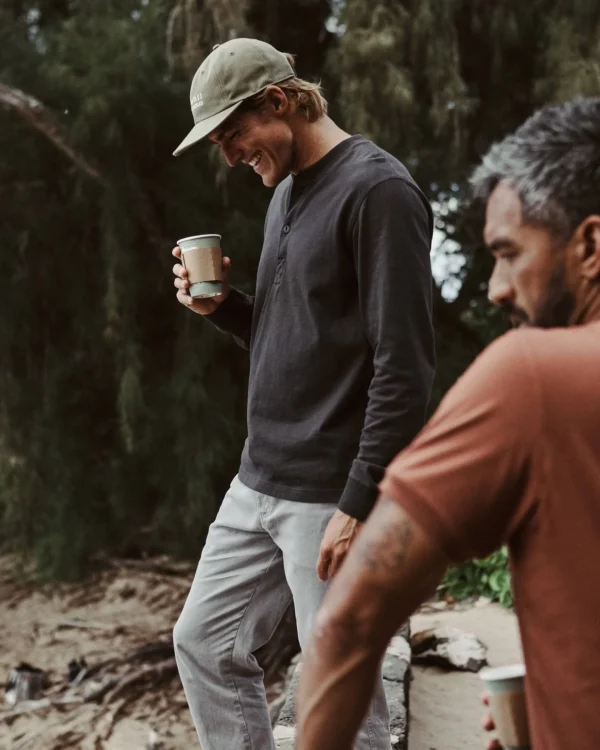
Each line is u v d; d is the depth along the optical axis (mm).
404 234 2021
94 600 7742
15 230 7102
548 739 1028
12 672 6344
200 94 2209
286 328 2172
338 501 2100
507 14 6383
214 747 2311
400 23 5953
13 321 7344
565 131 1026
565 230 1021
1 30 6812
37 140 6824
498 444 974
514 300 1076
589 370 974
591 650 987
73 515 7633
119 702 6090
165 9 6500
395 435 1984
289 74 2205
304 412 2146
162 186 6762
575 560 979
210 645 2299
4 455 7570
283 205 2289
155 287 7043
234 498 2301
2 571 8609
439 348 7129
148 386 7141
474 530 992
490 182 1086
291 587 2176
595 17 6227
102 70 6199
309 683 1066
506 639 4617
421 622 5051
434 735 3490
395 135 5984
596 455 968
